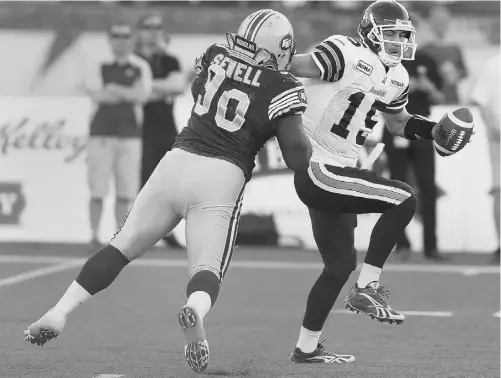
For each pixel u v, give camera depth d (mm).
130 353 22891
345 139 21625
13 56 48812
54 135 46375
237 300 31703
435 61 41000
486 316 29156
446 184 45062
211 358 22531
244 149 19500
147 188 19703
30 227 46625
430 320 28453
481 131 44812
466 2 49781
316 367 21594
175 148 19797
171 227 19859
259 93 19422
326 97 21516
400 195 20734
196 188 19281
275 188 45781
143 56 44562
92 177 44625
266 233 45875
